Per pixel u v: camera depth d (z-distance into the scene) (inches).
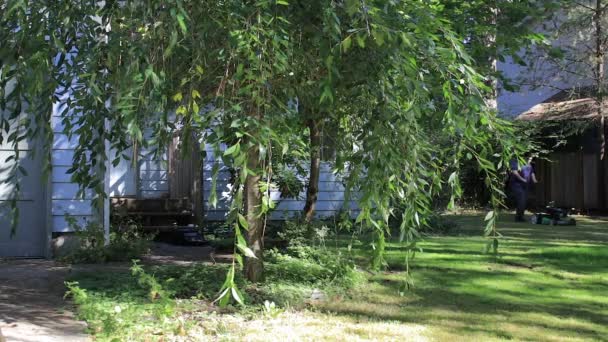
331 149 227.0
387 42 157.4
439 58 164.6
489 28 244.2
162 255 372.5
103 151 191.3
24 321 210.8
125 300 230.2
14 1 151.9
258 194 250.1
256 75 158.6
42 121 185.3
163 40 165.3
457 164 181.3
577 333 210.7
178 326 201.0
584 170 742.5
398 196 171.3
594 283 290.7
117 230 378.0
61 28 172.4
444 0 244.1
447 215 653.3
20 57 156.8
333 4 160.2
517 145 172.9
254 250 263.9
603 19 639.8
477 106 158.4
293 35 183.9
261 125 143.6
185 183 489.1
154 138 164.6
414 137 164.7
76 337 190.7
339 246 368.5
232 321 215.3
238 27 161.8
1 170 339.9
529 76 687.1
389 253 354.6
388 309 240.1
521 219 622.8
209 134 159.9
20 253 345.4
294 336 199.6
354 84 179.9
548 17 263.9
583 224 602.5
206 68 179.0
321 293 259.0
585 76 657.6
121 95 151.4
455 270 318.3
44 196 346.3
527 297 263.0
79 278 278.1
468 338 202.1
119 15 179.3
